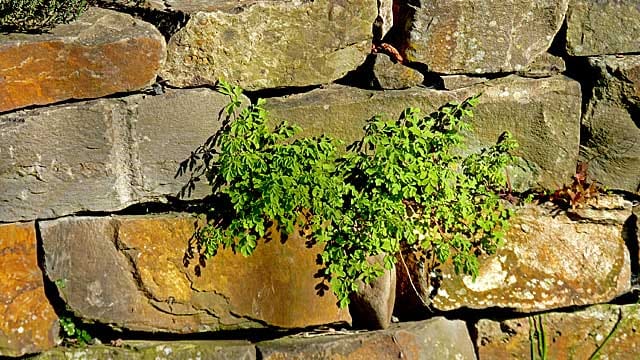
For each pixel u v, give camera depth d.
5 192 2.23
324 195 2.31
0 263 2.25
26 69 2.20
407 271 2.38
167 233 2.30
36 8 2.22
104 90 2.24
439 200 2.36
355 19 2.34
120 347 2.31
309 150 2.31
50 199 2.25
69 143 2.24
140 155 2.28
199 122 2.29
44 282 2.28
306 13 2.31
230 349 2.31
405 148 2.33
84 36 2.23
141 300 2.30
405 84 2.37
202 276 2.31
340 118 2.34
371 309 2.36
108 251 2.29
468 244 2.37
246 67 2.31
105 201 2.28
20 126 2.21
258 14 2.29
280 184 2.29
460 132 2.39
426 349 2.36
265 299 2.33
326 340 2.33
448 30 2.36
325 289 2.35
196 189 2.31
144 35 2.24
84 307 2.29
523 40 2.39
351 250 2.34
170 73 2.28
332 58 2.35
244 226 2.30
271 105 2.33
